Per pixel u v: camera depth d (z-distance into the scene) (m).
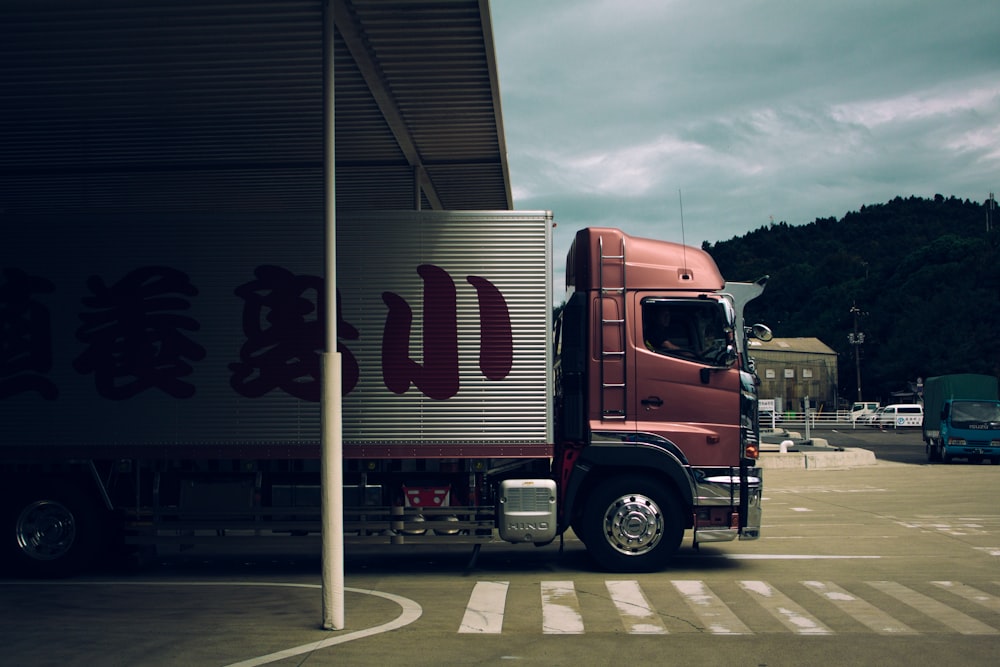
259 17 8.79
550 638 7.33
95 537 10.33
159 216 10.20
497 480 10.39
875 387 110.75
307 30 9.10
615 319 10.35
